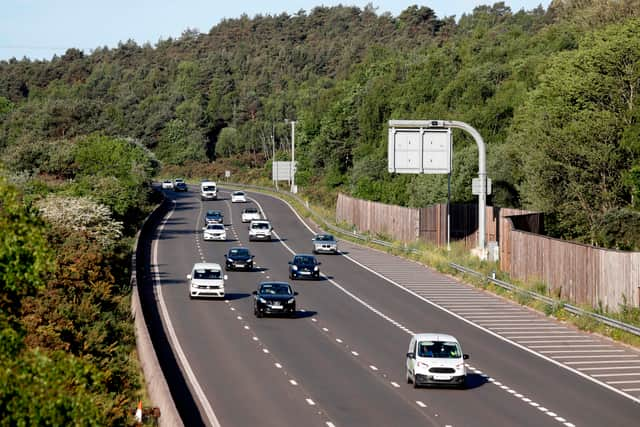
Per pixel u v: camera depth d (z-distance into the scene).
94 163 192.12
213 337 77.06
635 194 126.75
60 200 126.75
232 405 53.66
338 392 57.66
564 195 137.00
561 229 137.00
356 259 140.12
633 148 129.25
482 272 113.00
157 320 85.31
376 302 99.06
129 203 164.38
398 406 54.09
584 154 132.38
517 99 190.62
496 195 157.88
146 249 147.25
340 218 195.75
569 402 56.09
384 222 165.38
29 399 25.25
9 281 27.52
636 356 71.44
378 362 67.88
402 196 193.88
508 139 165.88
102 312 75.75
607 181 134.00
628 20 145.75
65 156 192.00
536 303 94.19
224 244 157.50
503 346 75.19
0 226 27.58
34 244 27.88
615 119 133.12
